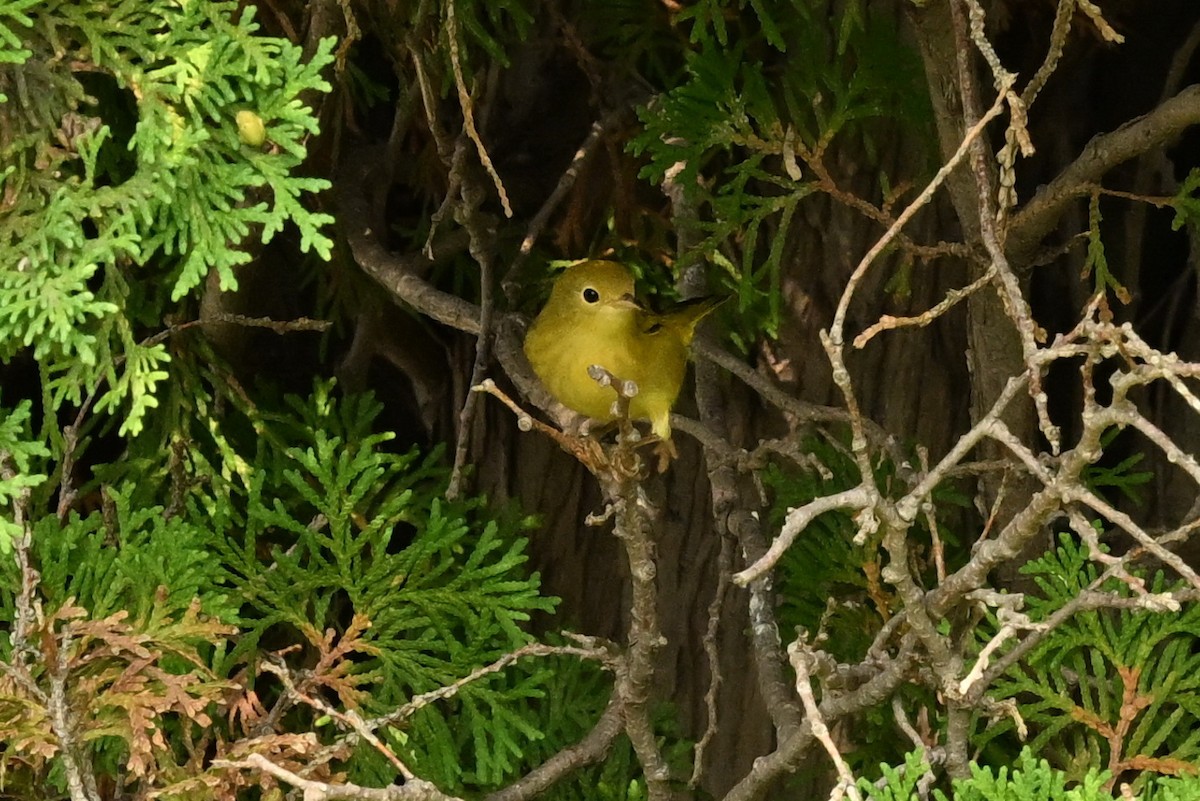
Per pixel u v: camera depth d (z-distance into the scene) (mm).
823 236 7516
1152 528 7039
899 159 7293
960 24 4582
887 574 4156
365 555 7176
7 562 5020
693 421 6992
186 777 4828
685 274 7504
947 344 7469
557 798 6512
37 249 4094
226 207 4188
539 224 7168
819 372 7613
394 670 5625
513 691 5676
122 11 4188
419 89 6934
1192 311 7473
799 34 6773
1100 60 7535
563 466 7961
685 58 7426
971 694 4359
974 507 7301
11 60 3869
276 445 6500
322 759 4742
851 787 3730
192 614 4754
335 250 7480
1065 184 5660
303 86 4207
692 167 6344
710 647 6367
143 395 4324
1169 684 5285
